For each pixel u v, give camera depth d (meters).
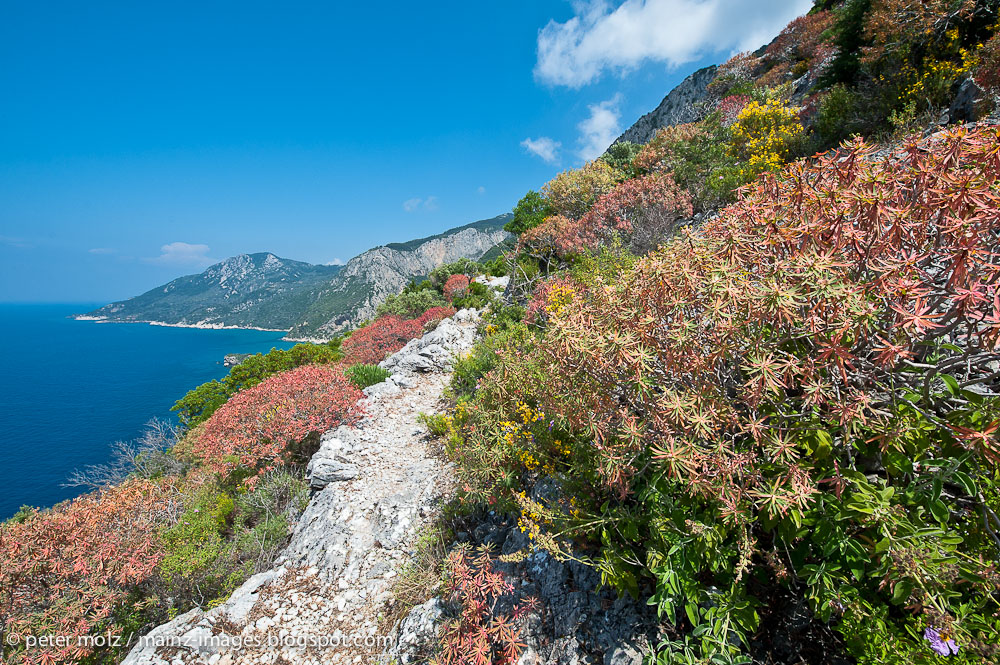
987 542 1.57
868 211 1.81
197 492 7.62
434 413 8.80
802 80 15.97
